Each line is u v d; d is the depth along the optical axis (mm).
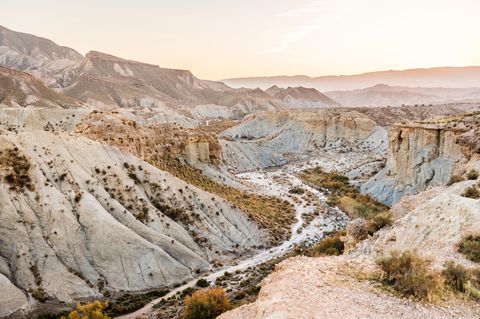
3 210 41531
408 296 13266
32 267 39188
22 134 52188
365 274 15531
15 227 40969
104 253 43688
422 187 64438
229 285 42094
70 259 41938
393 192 72438
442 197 22406
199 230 57281
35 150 50719
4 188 43344
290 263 17203
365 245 25688
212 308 24219
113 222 47000
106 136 62875
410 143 70625
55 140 54250
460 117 67562
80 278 40781
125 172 58188
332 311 12305
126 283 42344
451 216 20250
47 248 41312
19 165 46594
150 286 43094
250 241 59875
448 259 16391
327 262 17141
